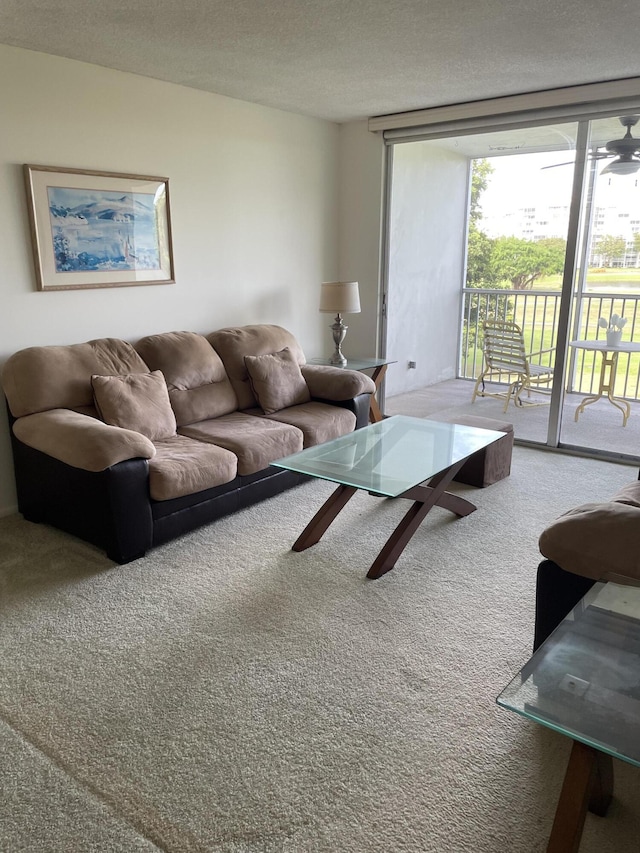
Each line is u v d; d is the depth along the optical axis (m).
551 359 4.57
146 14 2.72
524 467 4.26
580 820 1.33
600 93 3.82
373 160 4.98
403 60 3.38
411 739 1.86
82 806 1.64
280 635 2.37
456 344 5.16
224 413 3.98
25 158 3.25
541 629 1.93
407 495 2.90
